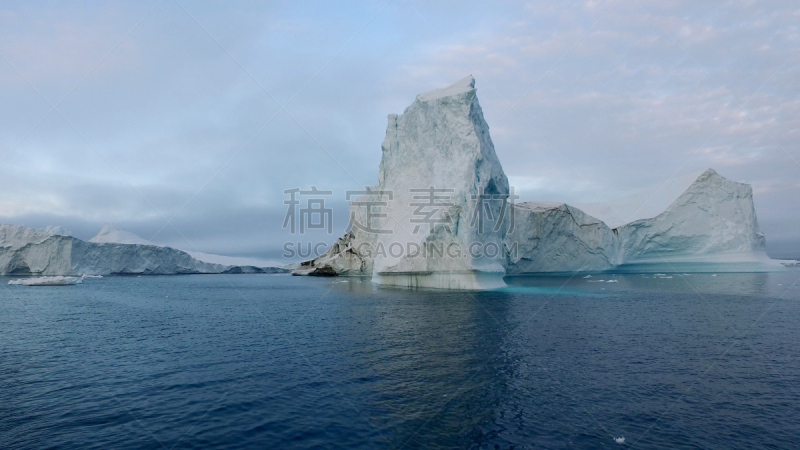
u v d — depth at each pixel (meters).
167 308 31.97
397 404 10.89
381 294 38.75
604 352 15.91
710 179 60.03
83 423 9.89
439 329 20.59
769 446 8.66
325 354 16.00
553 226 59.38
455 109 43.03
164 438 9.12
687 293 36.38
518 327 20.91
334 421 9.91
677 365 14.20
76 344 18.34
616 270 64.56
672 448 8.57
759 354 15.64
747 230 58.84
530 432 9.25
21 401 11.31
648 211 64.56
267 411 10.54
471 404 10.84
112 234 104.25
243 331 21.28
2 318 26.61
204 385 12.54
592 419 9.91
